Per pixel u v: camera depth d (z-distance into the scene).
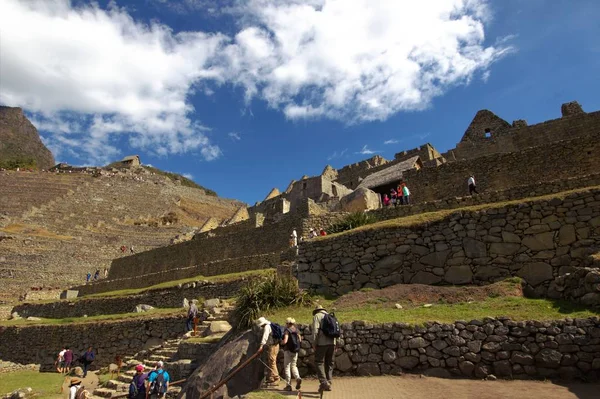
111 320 22.09
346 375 8.90
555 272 10.50
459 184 23.22
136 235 65.25
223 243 33.59
